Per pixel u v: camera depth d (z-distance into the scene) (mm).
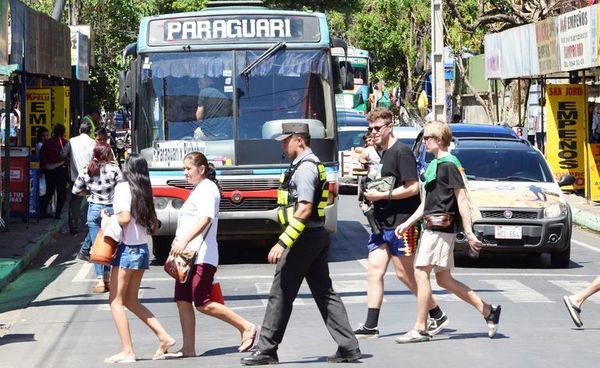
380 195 20125
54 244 39062
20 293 28875
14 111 54969
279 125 32219
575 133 55312
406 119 112250
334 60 33719
